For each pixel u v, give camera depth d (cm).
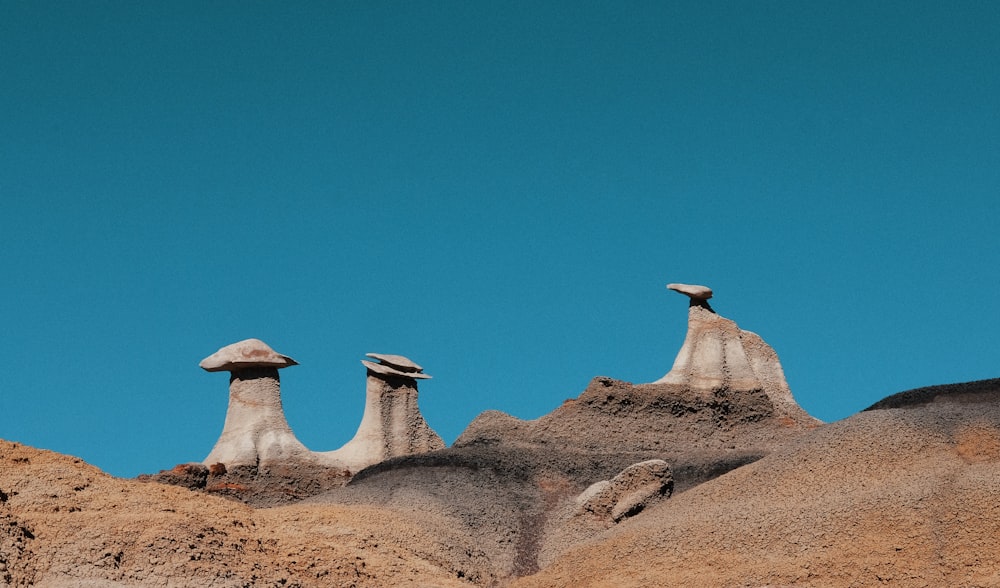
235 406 11100
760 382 11594
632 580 7394
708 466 9650
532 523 9094
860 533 7200
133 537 6725
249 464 10731
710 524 7631
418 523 8531
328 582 7038
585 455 9919
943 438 7944
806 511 7469
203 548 6788
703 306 11844
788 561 7194
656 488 8931
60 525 6794
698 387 11319
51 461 7694
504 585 8406
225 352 11150
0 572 6338
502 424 10794
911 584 6856
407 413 11631
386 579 7256
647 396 10919
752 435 10988
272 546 7269
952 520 7075
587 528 8844
